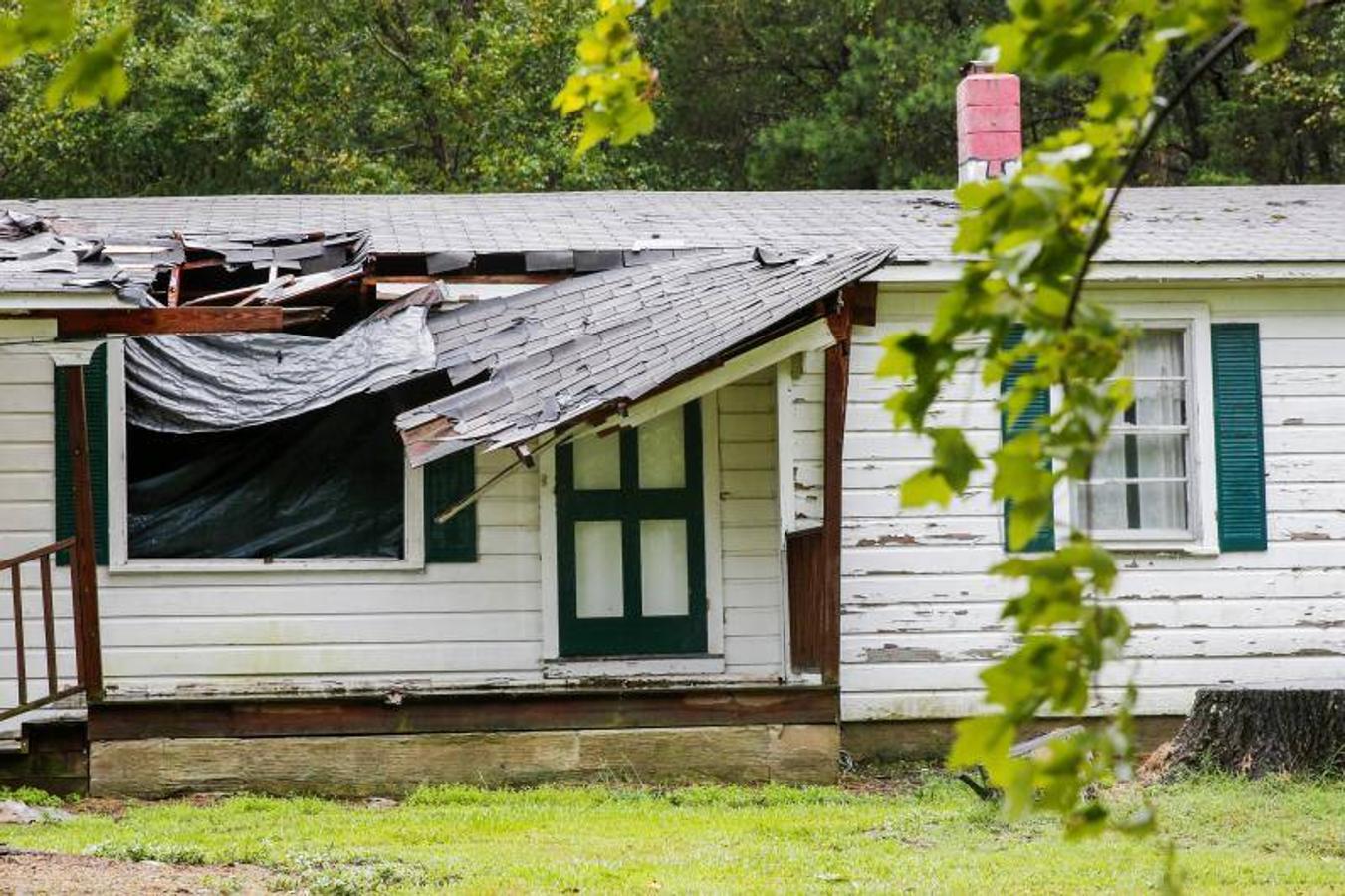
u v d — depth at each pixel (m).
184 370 20.22
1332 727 19.09
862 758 22.34
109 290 17.95
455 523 22.09
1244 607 22.80
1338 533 22.97
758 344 19.72
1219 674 22.72
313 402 19.36
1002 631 22.50
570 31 48.28
